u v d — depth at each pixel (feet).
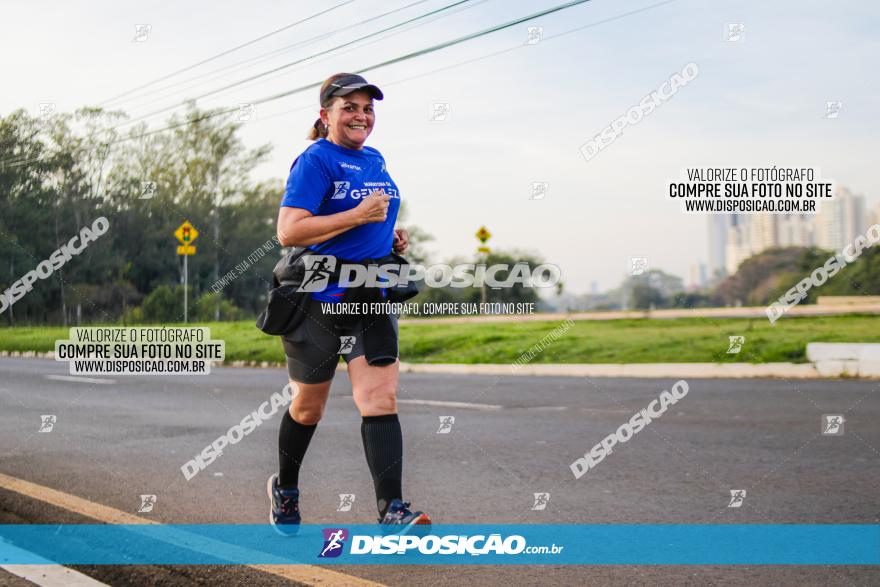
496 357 39.86
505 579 8.36
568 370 35.68
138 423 20.86
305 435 9.96
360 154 9.57
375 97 9.56
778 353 33.91
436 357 41.70
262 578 8.33
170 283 37.04
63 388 30.60
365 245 9.34
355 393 9.25
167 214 35.78
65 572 8.66
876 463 14.52
